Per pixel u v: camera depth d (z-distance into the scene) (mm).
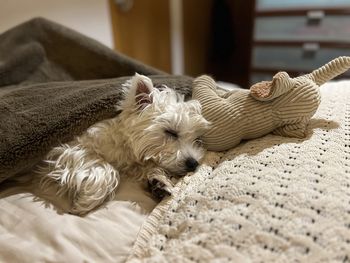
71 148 793
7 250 549
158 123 825
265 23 2838
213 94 848
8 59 1178
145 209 663
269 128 756
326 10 2521
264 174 565
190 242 487
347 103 839
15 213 640
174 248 496
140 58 2721
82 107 798
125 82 919
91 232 580
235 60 3439
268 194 510
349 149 618
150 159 832
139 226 605
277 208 484
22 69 1209
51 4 1798
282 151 636
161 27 2893
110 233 579
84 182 721
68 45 1298
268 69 2990
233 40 3318
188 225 523
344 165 563
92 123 832
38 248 549
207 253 458
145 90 856
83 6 1994
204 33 3559
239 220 482
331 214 458
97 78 1286
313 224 449
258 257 430
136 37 2594
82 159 773
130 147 831
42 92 873
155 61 2955
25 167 741
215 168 716
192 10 3246
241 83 3473
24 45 1262
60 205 694
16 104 801
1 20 1594
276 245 438
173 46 3158
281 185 527
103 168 758
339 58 792
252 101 756
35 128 735
